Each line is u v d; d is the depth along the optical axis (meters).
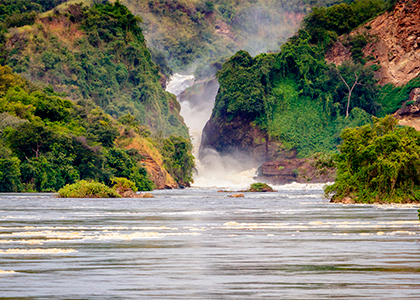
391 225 60.53
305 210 90.62
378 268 32.19
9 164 191.12
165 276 29.86
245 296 24.67
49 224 62.16
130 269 32.19
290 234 51.09
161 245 43.06
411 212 84.19
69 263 34.28
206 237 48.72
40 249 40.47
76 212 84.50
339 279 28.81
